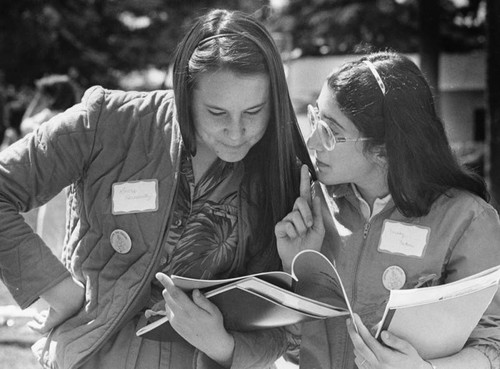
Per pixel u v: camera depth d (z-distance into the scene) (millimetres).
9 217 2754
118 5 25469
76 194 2904
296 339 3076
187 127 2709
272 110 2705
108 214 2822
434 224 2764
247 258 2920
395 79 2758
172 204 2787
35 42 23250
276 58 2645
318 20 20375
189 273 2855
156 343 2826
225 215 2859
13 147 2838
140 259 2797
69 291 2820
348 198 2916
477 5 19766
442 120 2891
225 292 2564
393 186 2746
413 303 2463
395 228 2803
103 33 25531
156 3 25703
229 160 2715
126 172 2824
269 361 2941
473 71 18344
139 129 2830
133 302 2779
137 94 2900
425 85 2842
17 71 23938
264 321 2744
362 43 3402
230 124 2623
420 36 14383
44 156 2781
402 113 2727
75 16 24359
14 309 6527
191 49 2646
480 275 2488
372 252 2826
